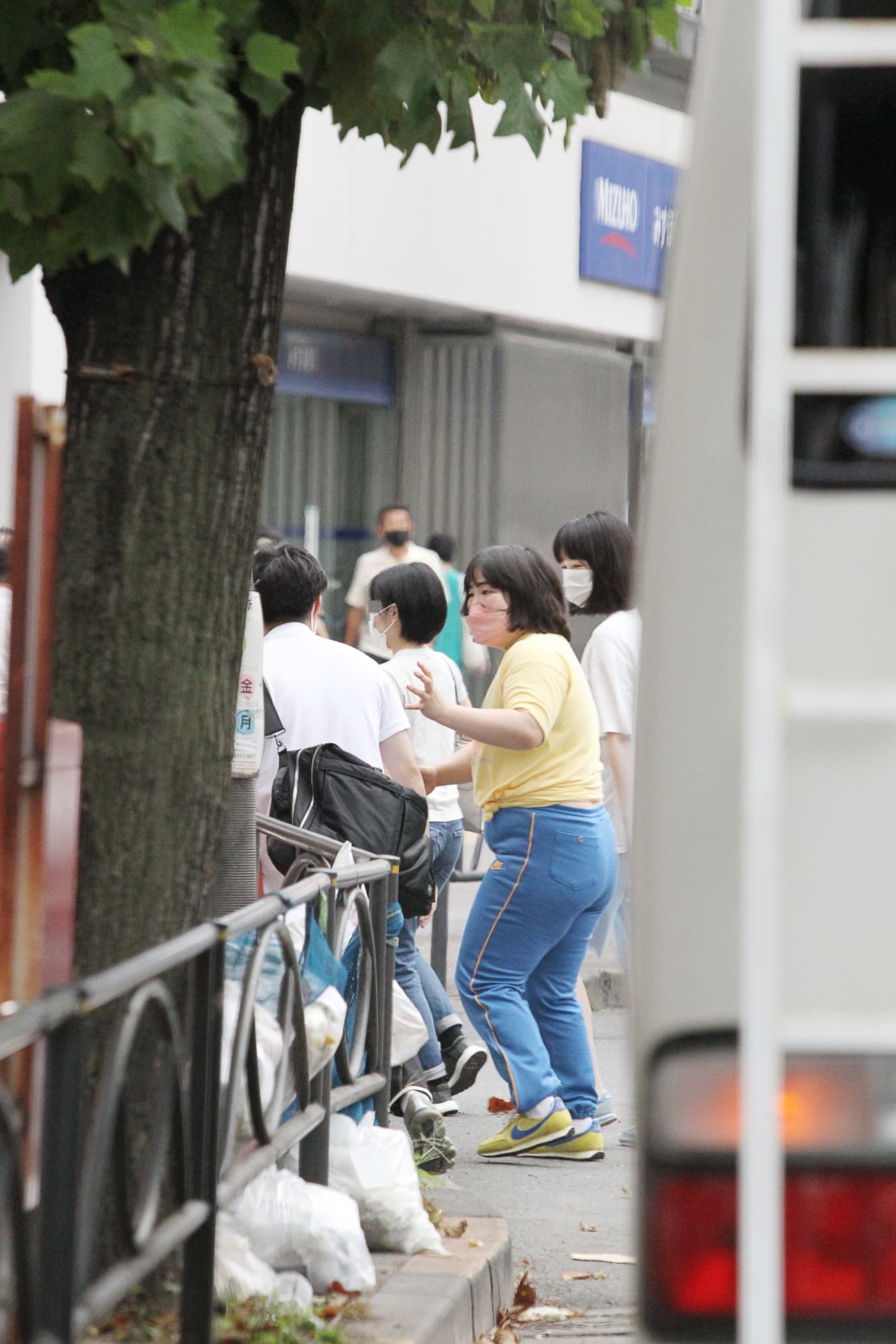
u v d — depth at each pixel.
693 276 7.76
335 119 13.91
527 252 59.50
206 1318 11.59
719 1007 7.30
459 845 24.91
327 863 18.48
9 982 9.55
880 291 6.98
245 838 17.67
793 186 5.93
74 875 10.46
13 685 9.47
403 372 60.28
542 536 63.12
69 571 13.26
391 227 54.22
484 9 13.28
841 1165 6.95
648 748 7.61
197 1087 11.52
